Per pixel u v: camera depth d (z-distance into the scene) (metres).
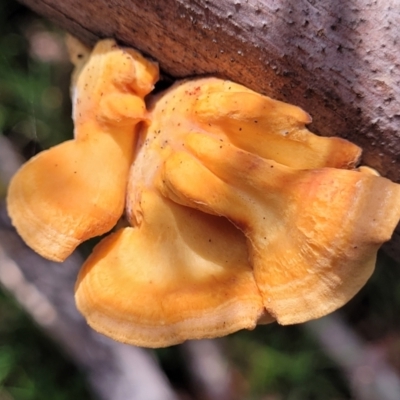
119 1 0.33
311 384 0.51
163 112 0.34
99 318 0.33
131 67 0.33
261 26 0.32
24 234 0.33
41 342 0.50
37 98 0.51
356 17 0.31
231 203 0.32
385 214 0.31
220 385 0.51
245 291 0.32
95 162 0.34
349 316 0.53
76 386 0.49
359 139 0.33
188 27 0.33
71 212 0.33
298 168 0.32
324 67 0.32
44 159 0.34
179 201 0.33
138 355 0.49
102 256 0.34
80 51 0.36
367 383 0.50
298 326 0.51
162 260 0.33
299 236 0.31
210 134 0.33
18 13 0.53
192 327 0.32
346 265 0.31
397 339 0.52
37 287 0.48
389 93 0.32
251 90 0.33
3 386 0.48
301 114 0.32
